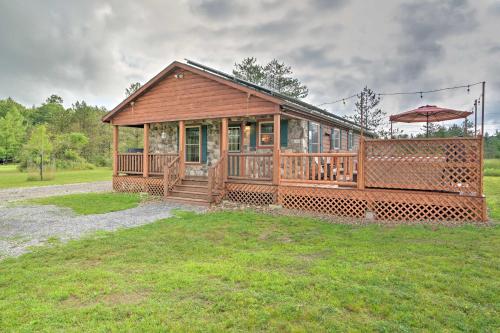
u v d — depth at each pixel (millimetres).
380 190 7664
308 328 2719
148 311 3018
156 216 8102
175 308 3084
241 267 4199
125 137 35406
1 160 42812
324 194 8359
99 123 41188
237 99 9945
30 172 20984
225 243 5504
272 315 2938
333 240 5586
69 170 31391
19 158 29906
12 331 2688
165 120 11797
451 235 5754
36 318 2914
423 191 7355
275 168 9156
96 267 4371
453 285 3549
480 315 2924
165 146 13930
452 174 7059
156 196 11727
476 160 6871
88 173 27609
